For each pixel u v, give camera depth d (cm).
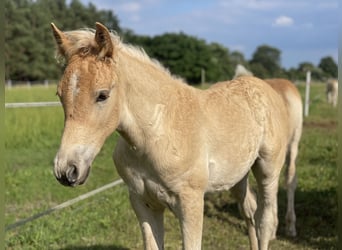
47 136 1068
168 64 5031
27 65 3678
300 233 536
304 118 1531
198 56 5091
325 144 1044
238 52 6297
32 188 688
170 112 291
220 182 332
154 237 321
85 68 245
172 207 303
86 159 246
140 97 280
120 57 272
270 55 7606
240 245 497
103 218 553
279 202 641
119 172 315
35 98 1405
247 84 383
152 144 284
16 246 459
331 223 560
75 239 488
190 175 295
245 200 412
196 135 299
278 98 415
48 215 546
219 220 577
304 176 758
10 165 820
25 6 3750
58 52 265
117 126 269
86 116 245
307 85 1562
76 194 663
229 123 327
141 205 318
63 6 3797
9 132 982
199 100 319
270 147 371
